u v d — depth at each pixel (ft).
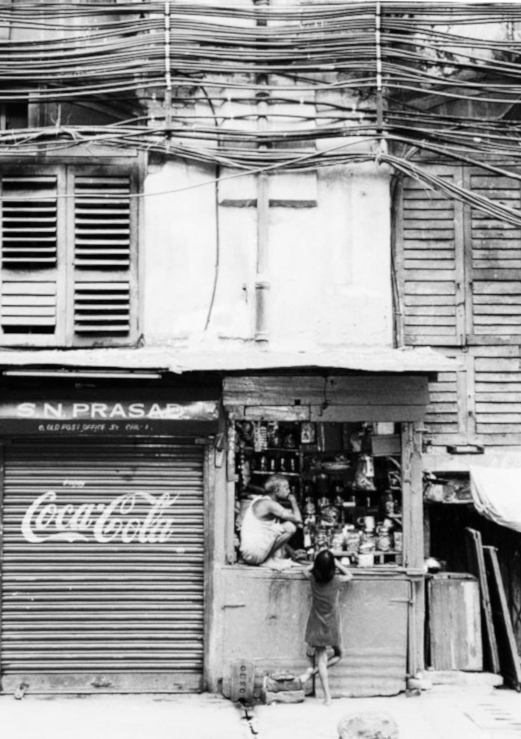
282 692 28.63
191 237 30.63
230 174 30.58
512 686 30.09
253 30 30.42
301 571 29.55
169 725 26.09
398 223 31.53
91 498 30.09
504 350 31.55
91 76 30.27
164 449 30.22
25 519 29.91
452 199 31.65
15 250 30.58
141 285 30.68
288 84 30.83
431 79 30.50
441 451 31.22
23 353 29.14
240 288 30.60
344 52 30.45
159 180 30.68
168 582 29.96
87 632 29.73
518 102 30.71
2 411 28.63
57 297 30.60
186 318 30.48
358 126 30.14
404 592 29.78
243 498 31.01
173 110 30.71
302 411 29.91
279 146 30.76
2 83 30.68
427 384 30.04
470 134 30.30
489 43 30.76
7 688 29.53
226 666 29.35
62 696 29.35
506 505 28.68
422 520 30.30
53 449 30.09
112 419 28.86
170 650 29.76
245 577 29.63
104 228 30.83
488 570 31.14
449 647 30.25
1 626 29.66
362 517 31.86
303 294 30.66
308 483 32.22
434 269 31.55
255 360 28.32
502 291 31.71
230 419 29.99
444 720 26.63
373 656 29.55
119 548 29.99
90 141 29.71
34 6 30.68
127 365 27.96
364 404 29.96
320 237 30.86
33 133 29.89
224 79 30.86
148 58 30.27
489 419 31.37
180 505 30.17
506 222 29.94
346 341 30.63
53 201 30.78
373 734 23.32
